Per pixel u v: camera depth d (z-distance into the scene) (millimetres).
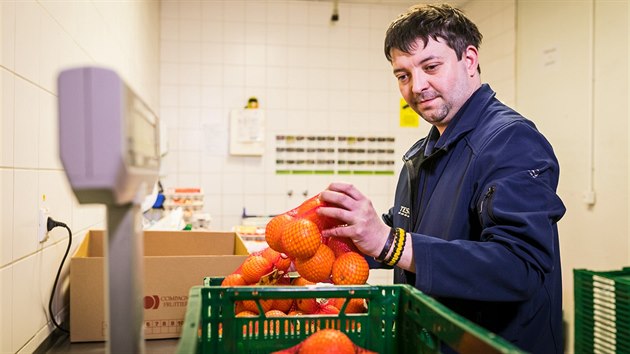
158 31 3117
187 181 3246
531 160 882
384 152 3518
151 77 2750
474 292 784
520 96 2896
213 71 3266
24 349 933
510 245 794
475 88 1126
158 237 1542
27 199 943
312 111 3404
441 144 1118
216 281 873
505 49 3043
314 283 828
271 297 675
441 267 773
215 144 3273
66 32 1177
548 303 984
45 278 1054
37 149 996
